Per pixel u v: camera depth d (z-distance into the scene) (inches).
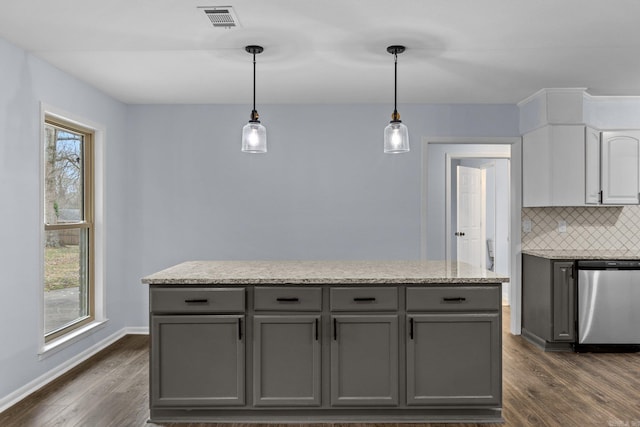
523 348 182.7
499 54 139.1
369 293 115.2
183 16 112.4
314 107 202.8
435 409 117.7
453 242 264.2
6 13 110.3
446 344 115.6
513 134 203.5
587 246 201.6
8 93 127.8
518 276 202.8
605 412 121.6
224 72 157.2
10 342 127.0
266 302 115.3
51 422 115.7
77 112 163.0
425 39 127.0
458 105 203.0
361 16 112.2
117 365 159.6
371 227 203.2
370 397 115.5
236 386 115.0
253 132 127.6
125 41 128.7
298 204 203.6
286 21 115.4
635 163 185.6
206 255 203.8
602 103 197.3
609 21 114.7
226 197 203.9
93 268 179.3
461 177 264.7
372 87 176.1
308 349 115.5
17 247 130.3
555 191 180.5
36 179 139.5
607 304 174.9
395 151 127.4
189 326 114.9
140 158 203.3
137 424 115.1
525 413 121.3
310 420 117.4
